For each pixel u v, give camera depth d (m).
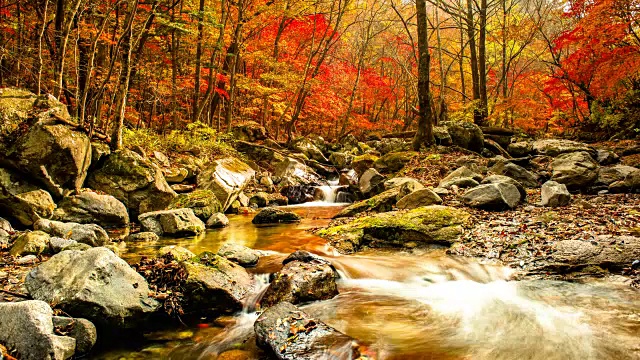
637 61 13.38
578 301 4.28
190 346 3.92
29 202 7.04
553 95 20.69
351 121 28.14
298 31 22.70
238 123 22.11
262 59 18.66
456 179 9.81
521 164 11.48
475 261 5.66
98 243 6.56
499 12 26.83
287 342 3.53
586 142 16.09
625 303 4.12
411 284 5.29
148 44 14.90
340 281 5.40
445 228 6.74
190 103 20.78
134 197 9.07
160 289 4.54
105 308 3.85
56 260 4.25
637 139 14.10
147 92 15.20
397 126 31.72
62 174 7.79
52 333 3.36
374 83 27.66
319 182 16.09
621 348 3.30
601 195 8.52
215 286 4.61
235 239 7.74
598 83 15.88
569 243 5.49
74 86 12.16
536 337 3.63
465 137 14.59
